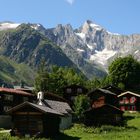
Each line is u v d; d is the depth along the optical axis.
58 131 84.56
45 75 159.25
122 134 83.44
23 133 76.69
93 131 88.31
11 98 107.94
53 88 156.88
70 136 80.94
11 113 77.94
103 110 103.94
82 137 79.81
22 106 77.31
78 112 112.50
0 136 73.75
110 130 91.25
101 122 103.31
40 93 98.75
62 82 158.12
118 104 137.88
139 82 176.50
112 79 178.00
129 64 176.25
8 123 103.62
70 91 144.38
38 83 157.50
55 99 128.88
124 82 175.62
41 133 75.69
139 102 141.50
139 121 110.94
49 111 78.62
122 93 145.38
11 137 74.06
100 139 76.19
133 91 173.62
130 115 125.81
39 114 76.62
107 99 129.25
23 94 112.56
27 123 77.12
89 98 127.75
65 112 101.19
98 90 129.62
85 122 104.75
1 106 103.38
